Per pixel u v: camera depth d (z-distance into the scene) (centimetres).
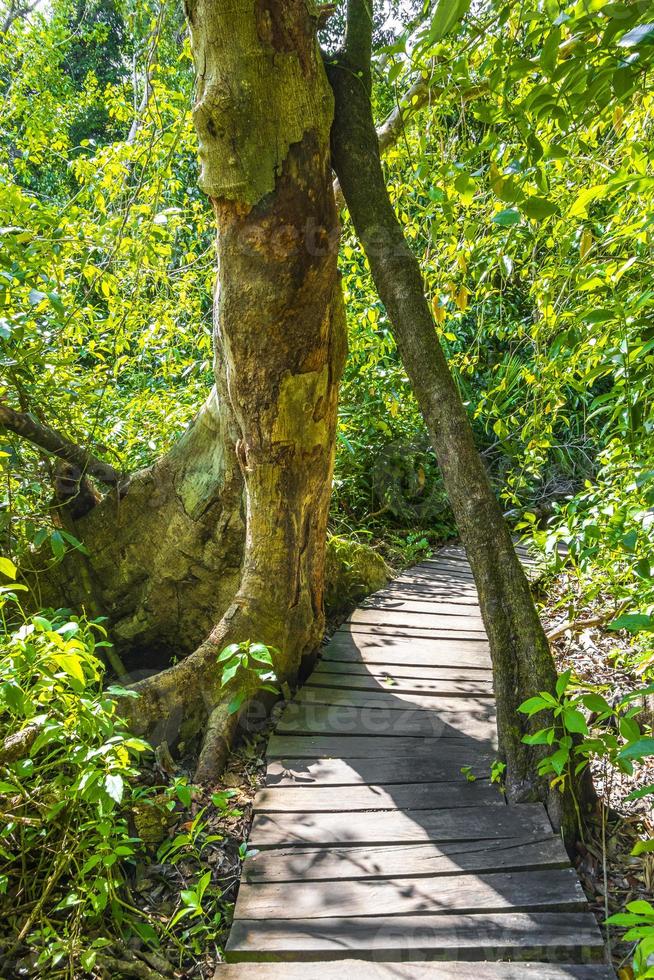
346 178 282
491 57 229
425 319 282
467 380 730
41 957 200
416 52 244
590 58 175
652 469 264
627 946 219
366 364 679
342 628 456
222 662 333
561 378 357
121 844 246
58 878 230
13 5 851
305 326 291
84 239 369
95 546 381
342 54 288
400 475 707
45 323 357
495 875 239
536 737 219
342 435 652
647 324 233
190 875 249
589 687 312
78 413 387
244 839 266
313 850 254
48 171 855
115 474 378
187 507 371
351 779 296
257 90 240
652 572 304
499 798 278
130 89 639
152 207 447
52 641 214
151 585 384
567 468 699
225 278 283
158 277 511
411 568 605
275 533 337
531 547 517
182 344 625
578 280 288
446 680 386
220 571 379
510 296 584
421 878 239
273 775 301
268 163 252
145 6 571
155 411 551
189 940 224
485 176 334
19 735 228
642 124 299
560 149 213
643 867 250
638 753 150
